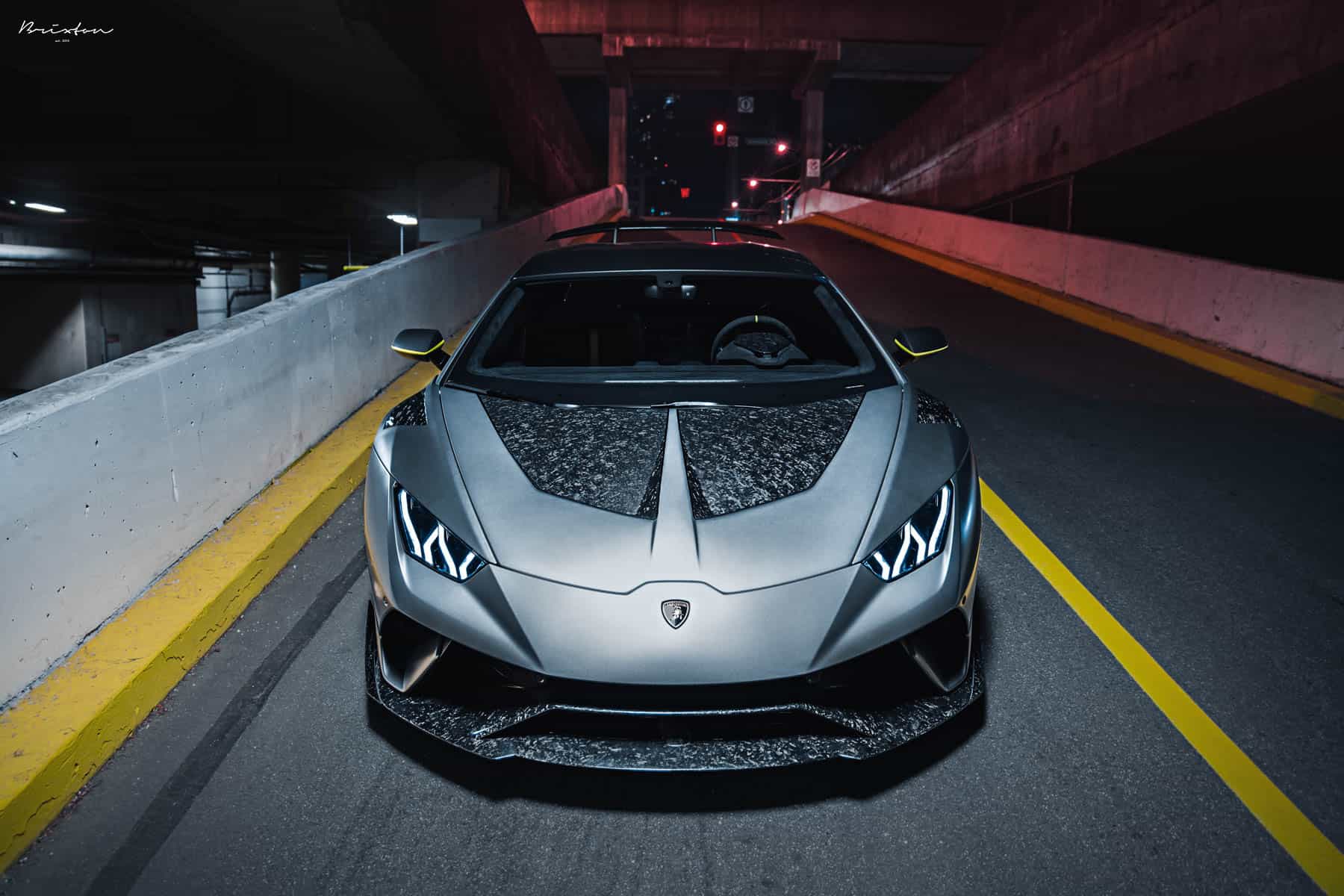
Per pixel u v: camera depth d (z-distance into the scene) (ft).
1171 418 17.62
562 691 6.51
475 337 10.14
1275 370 20.51
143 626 8.87
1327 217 41.55
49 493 8.14
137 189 73.46
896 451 8.03
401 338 10.17
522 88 61.77
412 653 7.04
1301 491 13.60
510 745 6.63
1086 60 45.34
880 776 7.34
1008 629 9.61
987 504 13.08
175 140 53.78
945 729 7.93
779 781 7.30
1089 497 13.38
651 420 8.43
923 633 6.93
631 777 7.36
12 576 7.67
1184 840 6.58
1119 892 6.11
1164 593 10.41
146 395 9.75
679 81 124.16
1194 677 8.70
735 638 6.38
